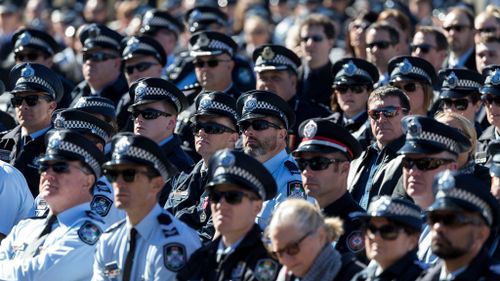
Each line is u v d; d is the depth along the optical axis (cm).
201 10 5869
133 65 4859
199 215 3562
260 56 4569
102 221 3262
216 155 2888
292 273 2748
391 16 5269
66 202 3262
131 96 3975
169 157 3872
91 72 5022
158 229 2962
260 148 3531
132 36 4897
